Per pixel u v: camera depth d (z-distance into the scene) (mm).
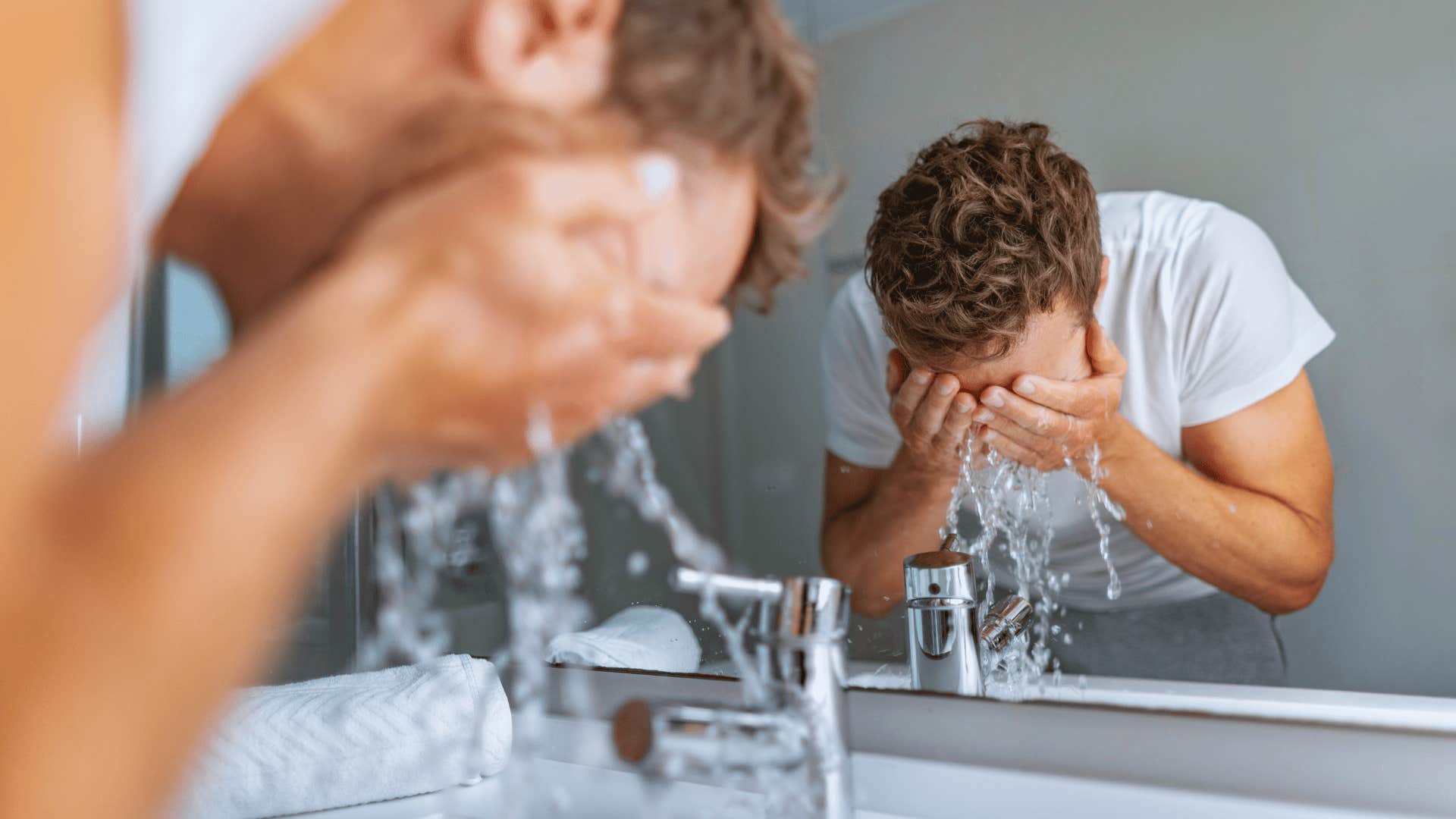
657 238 323
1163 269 708
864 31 813
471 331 265
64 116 227
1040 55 745
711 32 348
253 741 726
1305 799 625
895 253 793
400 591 966
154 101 281
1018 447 764
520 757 855
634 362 309
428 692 799
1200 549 694
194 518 216
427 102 325
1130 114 715
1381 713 619
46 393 223
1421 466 619
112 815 215
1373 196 634
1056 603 744
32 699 208
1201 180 695
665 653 867
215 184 335
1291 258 665
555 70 328
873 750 771
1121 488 727
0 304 213
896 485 811
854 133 819
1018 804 673
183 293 936
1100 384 736
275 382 234
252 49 312
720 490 884
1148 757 671
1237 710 661
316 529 245
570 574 919
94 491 218
